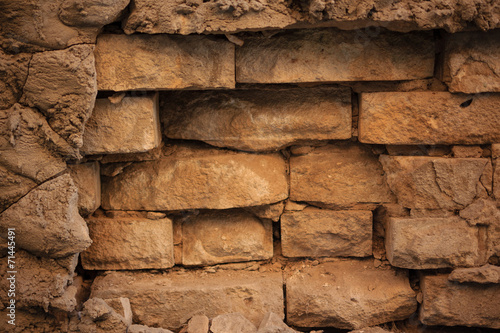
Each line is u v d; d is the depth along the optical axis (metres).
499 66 2.81
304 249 3.29
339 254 3.29
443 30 2.88
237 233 3.27
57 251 2.68
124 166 3.15
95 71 2.63
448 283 3.00
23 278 2.65
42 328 2.70
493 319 2.99
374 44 2.91
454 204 2.97
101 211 3.22
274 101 3.11
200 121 3.15
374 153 3.20
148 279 3.16
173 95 3.15
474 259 2.98
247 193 3.12
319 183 3.21
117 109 2.84
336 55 2.92
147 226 3.14
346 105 3.10
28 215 2.61
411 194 3.01
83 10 2.53
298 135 3.14
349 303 3.07
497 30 2.78
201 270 3.29
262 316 3.06
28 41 2.56
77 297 3.05
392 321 3.21
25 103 2.60
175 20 2.63
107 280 3.11
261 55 2.91
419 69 2.96
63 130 2.61
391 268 3.24
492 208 2.92
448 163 2.92
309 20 2.67
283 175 3.22
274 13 2.67
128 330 2.82
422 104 2.92
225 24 2.67
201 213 3.29
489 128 2.90
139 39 2.73
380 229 3.30
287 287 3.15
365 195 3.21
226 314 2.96
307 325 3.15
